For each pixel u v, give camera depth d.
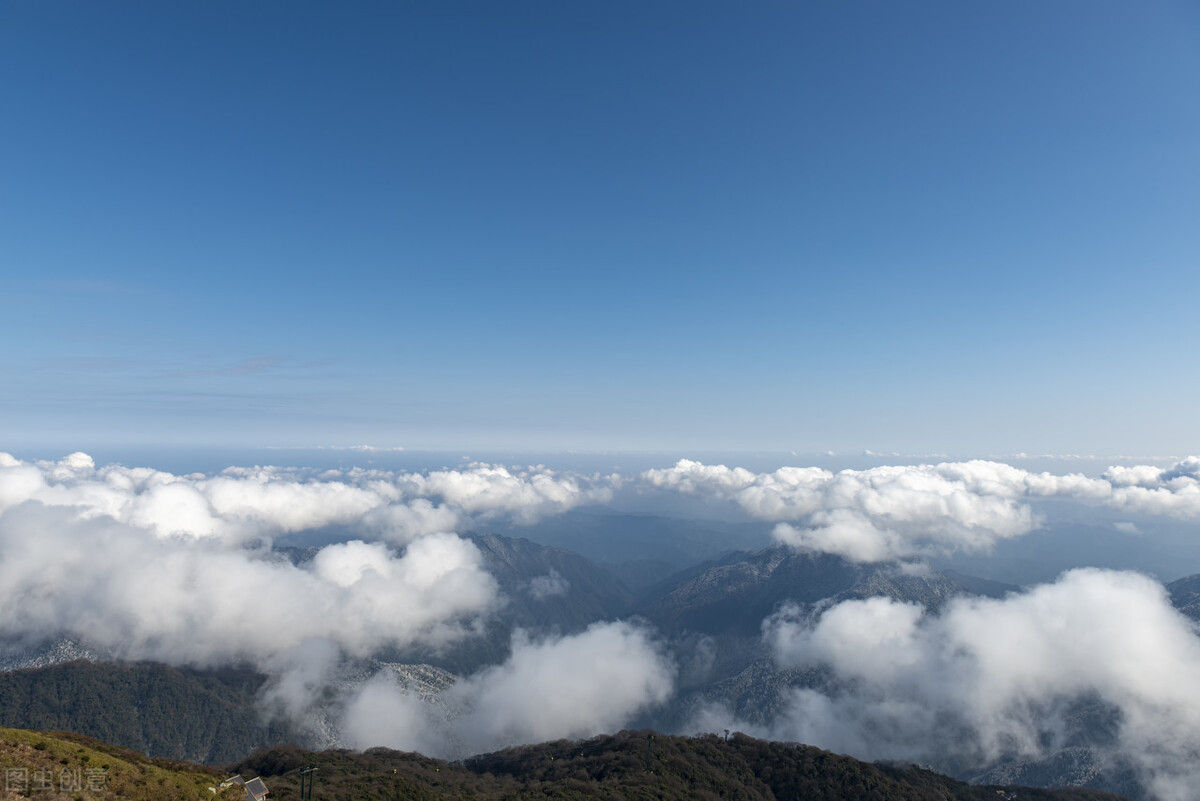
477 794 116.75
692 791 126.69
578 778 135.12
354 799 94.69
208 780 76.31
